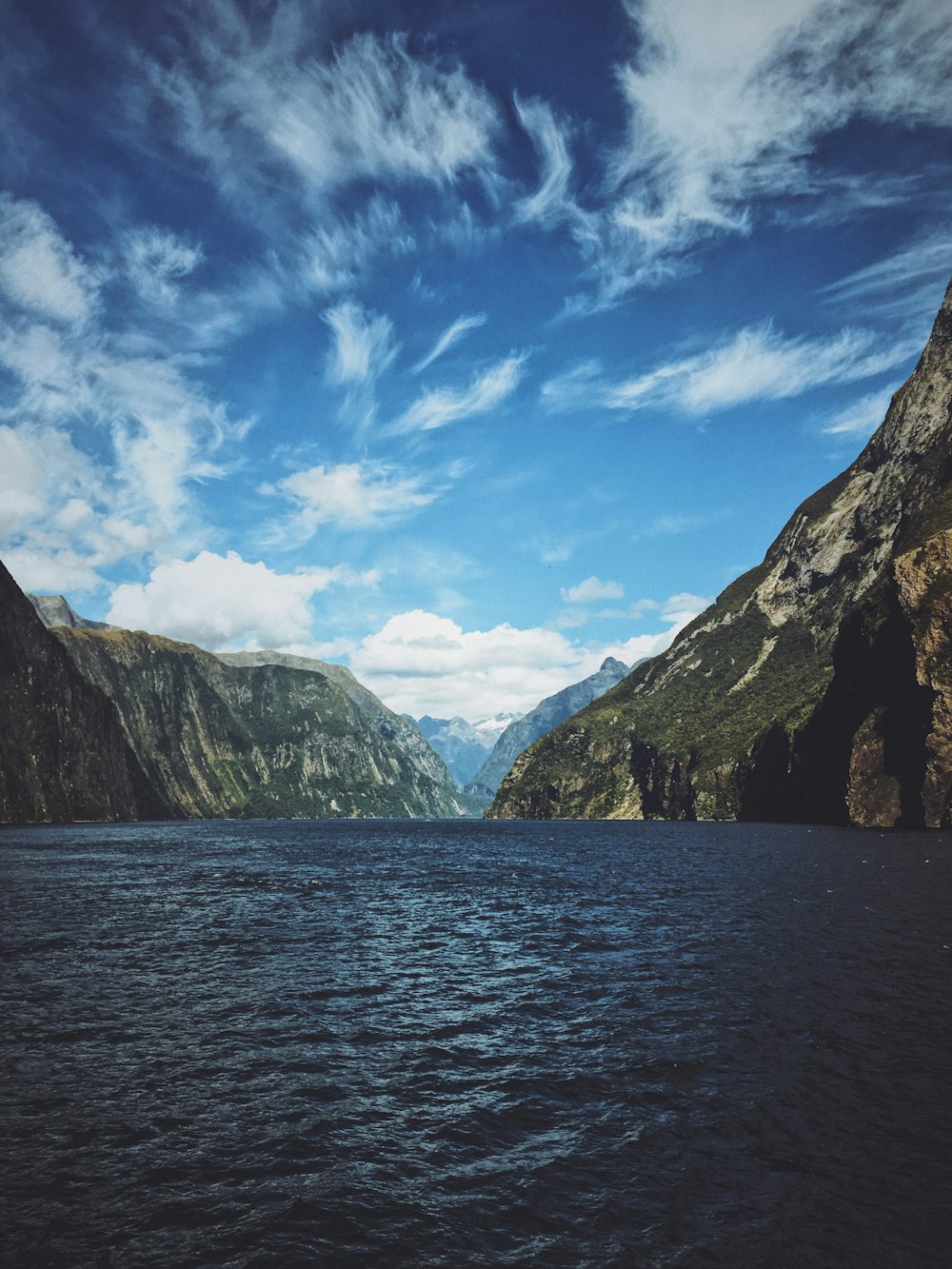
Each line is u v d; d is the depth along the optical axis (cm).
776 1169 1553
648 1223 1384
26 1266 1271
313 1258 1299
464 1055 2273
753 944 3697
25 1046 2348
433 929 4434
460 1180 1555
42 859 10406
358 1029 2530
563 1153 1655
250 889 6569
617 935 4122
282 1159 1655
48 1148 1702
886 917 4400
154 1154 1680
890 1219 1375
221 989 3042
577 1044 2338
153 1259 1293
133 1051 2320
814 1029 2378
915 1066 2064
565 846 12644
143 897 6022
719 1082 1992
